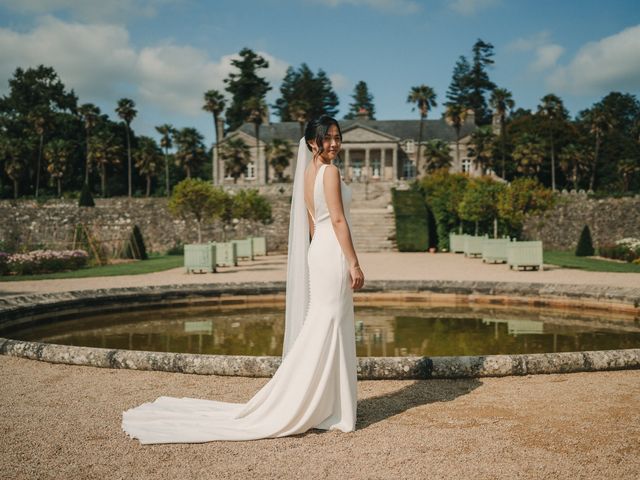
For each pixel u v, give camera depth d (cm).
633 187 6831
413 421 354
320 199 362
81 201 3722
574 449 299
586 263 1944
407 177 7238
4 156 5944
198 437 324
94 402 405
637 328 815
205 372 488
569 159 6203
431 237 3180
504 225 2962
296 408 337
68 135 6969
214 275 1592
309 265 364
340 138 369
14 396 421
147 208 3559
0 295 1147
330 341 350
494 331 798
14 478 270
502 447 303
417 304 1123
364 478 265
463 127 7356
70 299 964
